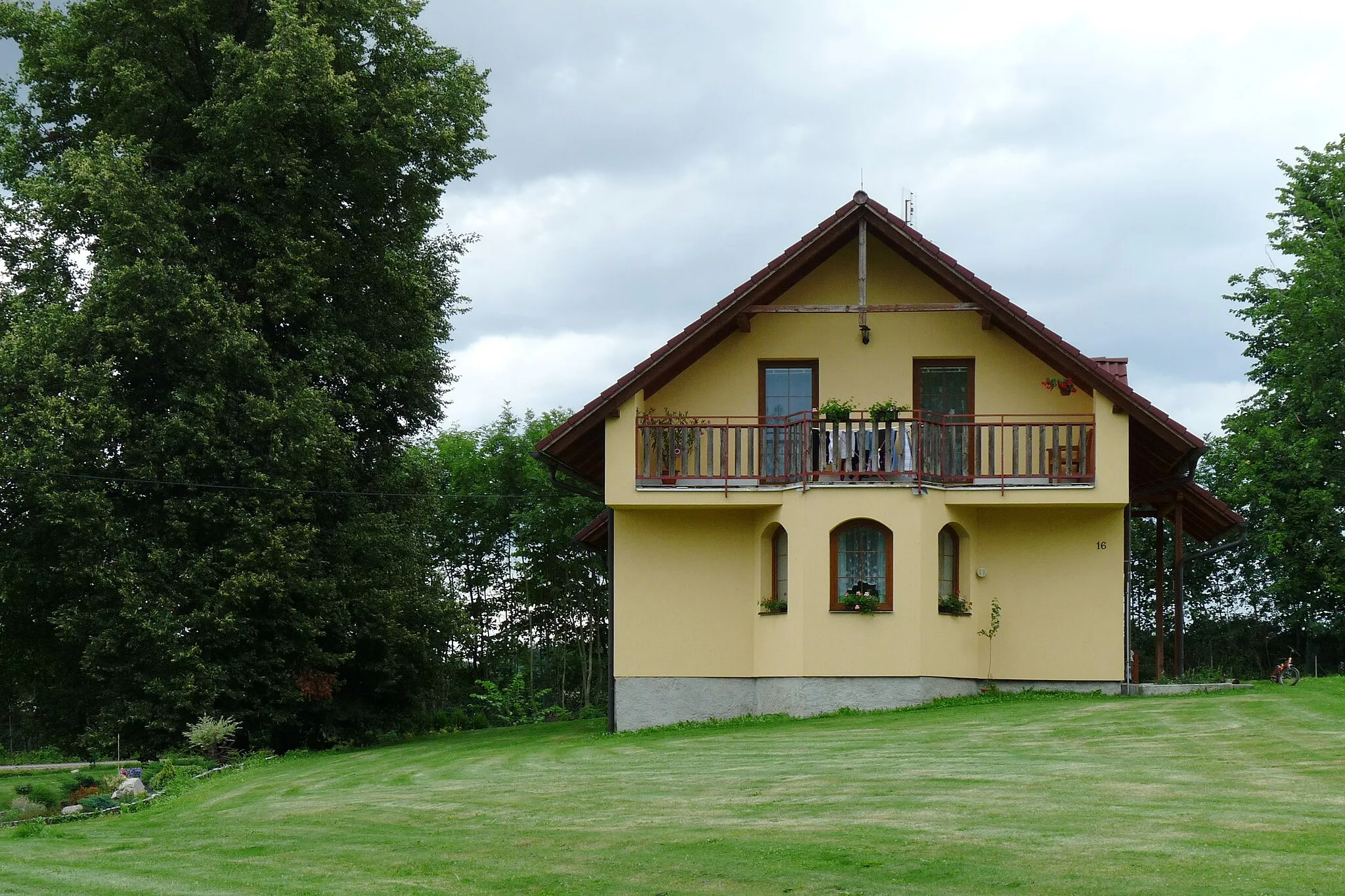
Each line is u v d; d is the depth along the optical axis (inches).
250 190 1111.0
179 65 1164.5
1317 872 337.4
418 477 1268.5
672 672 933.8
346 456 1148.5
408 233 1211.9
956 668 892.6
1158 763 540.7
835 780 540.1
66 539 1056.8
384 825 509.0
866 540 886.4
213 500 1056.8
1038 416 935.7
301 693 1095.0
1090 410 933.2
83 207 1096.2
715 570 940.0
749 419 946.7
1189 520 1105.4
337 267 1184.2
